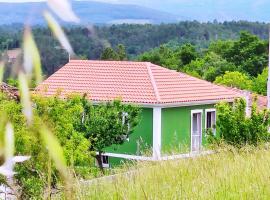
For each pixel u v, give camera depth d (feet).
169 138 115.03
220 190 29.94
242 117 74.54
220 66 279.90
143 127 113.60
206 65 281.13
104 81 127.13
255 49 290.15
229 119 74.33
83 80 129.39
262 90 248.32
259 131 73.31
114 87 123.85
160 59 272.51
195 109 121.49
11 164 5.52
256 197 28.76
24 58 5.12
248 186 30.40
